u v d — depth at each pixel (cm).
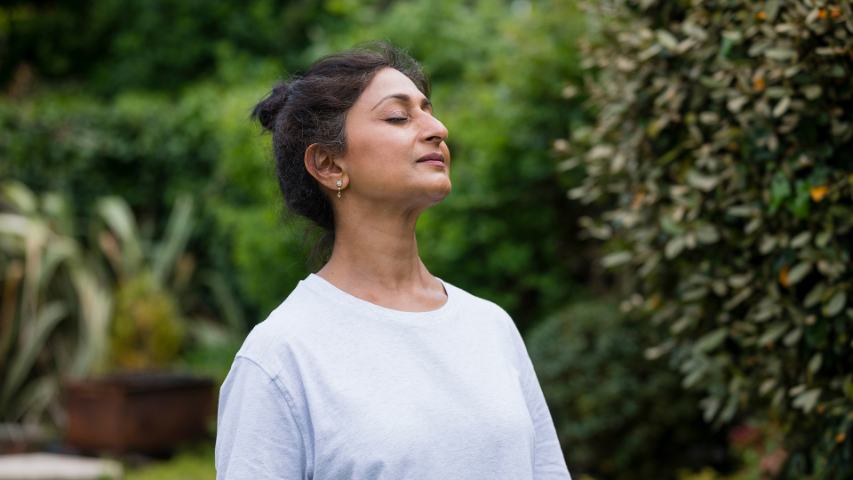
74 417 554
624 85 284
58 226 692
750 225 246
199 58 884
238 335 726
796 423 265
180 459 546
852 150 235
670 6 273
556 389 459
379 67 167
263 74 787
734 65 245
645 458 461
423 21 675
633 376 453
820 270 232
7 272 643
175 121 765
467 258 545
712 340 262
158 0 880
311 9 882
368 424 149
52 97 845
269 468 150
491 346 166
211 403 588
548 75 504
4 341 637
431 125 163
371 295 164
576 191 307
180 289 725
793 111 238
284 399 152
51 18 929
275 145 173
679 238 261
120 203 715
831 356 247
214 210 715
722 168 258
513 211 540
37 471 472
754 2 242
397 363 155
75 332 661
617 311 469
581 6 300
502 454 154
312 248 182
